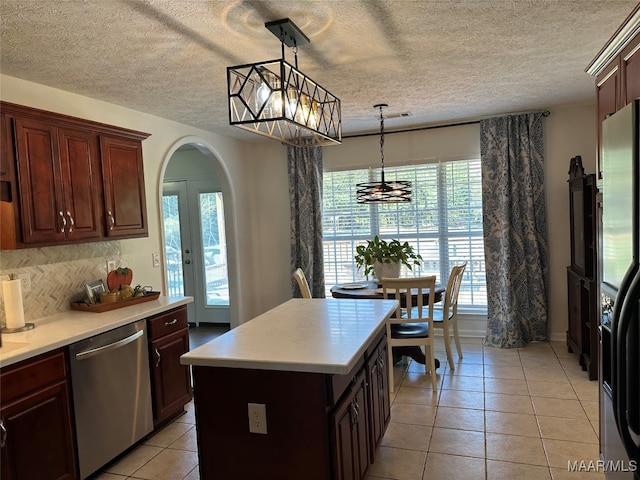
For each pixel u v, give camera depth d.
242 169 5.66
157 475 2.65
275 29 2.25
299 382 1.90
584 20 2.39
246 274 5.71
